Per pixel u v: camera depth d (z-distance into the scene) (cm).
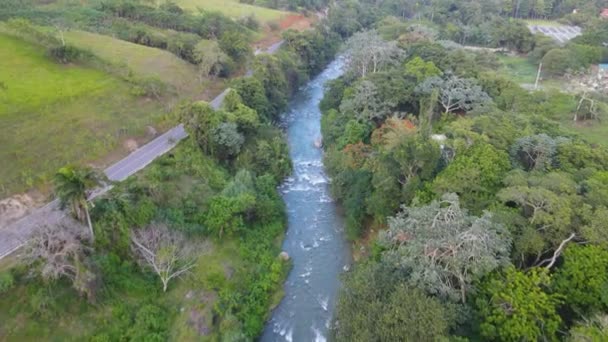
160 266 4588
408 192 5284
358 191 6244
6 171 5434
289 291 5281
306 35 13538
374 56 9819
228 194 6000
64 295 4075
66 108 7088
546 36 14875
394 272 3934
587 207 3972
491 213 3956
